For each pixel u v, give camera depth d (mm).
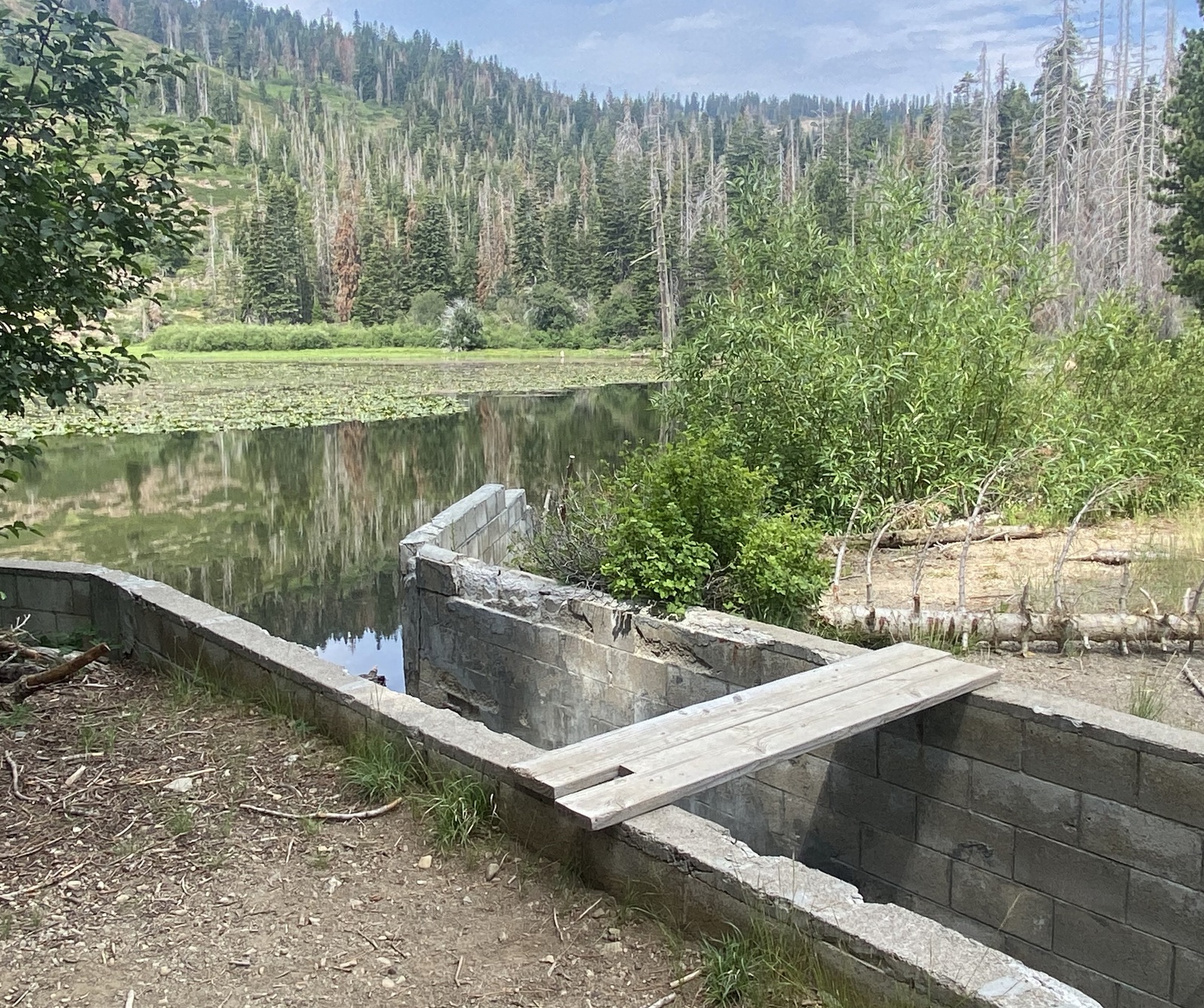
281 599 11867
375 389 40625
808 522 9344
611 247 84250
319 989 3008
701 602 6551
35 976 3076
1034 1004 2439
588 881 3486
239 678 5266
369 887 3553
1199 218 26953
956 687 4707
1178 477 10141
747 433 10273
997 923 4824
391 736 4312
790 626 6582
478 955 3158
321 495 18062
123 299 6297
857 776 5289
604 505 7652
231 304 93438
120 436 26203
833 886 2982
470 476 19703
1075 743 4477
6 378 5789
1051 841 4594
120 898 3500
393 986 3018
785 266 11445
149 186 5957
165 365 60469
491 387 42094
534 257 95688
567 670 6996
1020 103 52438
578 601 6867
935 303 10227
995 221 11055
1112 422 10406
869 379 9359
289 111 180500
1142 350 11117
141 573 13000
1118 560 7934
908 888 5148
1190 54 27672
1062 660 6117
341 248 98125
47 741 4824
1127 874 4367
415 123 183375
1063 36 37125
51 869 3688
